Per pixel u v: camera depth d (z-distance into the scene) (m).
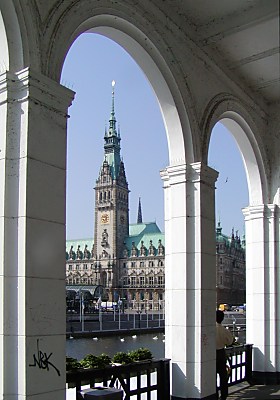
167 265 7.11
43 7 4.61
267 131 9.88
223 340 7.40
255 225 9.69
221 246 115.06
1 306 4.20
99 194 116.88
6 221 4.31
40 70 4.50
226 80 8.12
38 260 4.33
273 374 9.16
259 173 9.58
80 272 118.06
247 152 9.45
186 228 6.96
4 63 4.48
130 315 82.06
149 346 34.75
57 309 4.46
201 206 6.98
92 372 5.55
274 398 7.78
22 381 4.08
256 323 9.46
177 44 6.79
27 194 4.28
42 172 4.45
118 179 116.81
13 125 4.43
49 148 4.54
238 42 7.23
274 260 9.50
